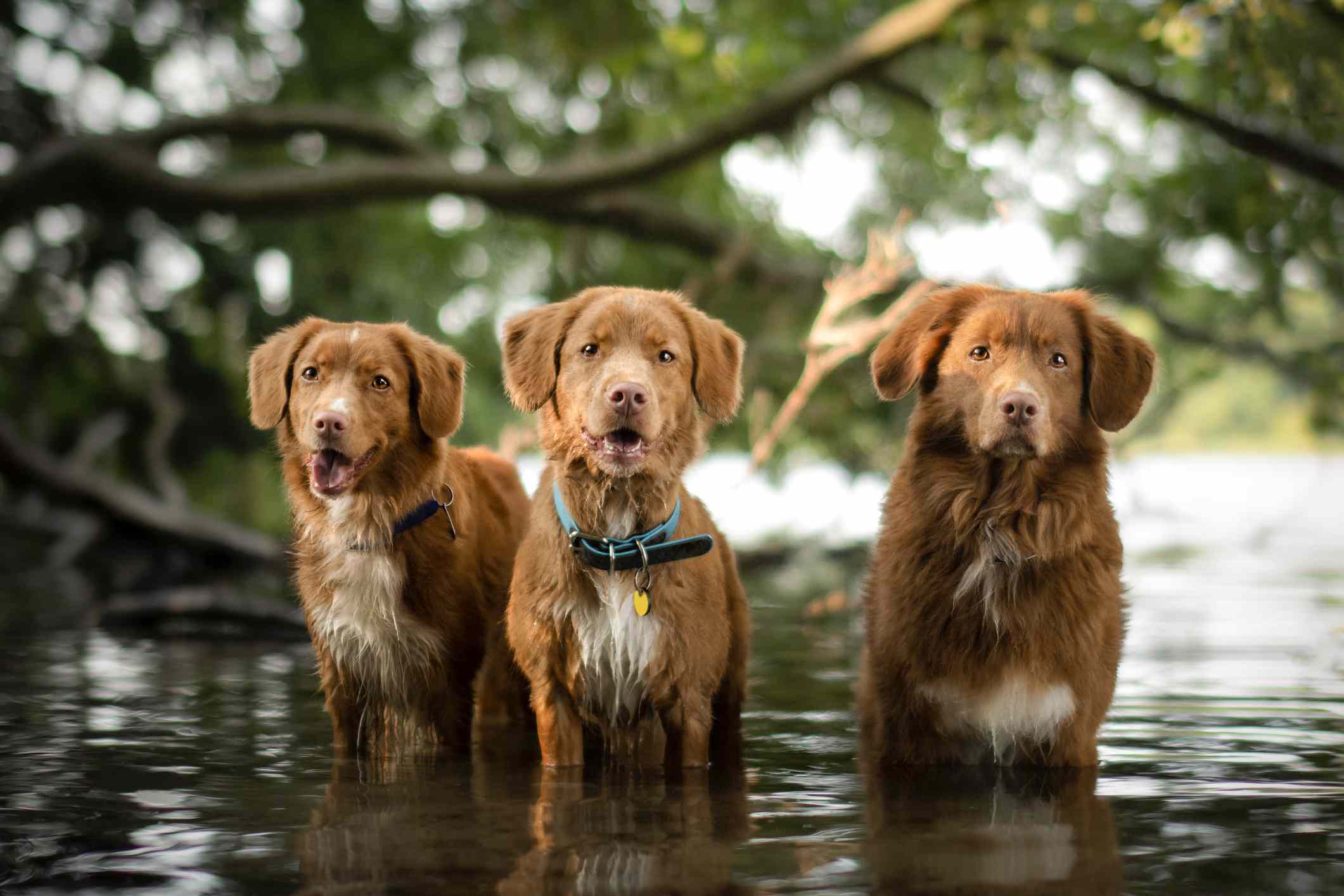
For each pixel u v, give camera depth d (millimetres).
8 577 13820
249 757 5008
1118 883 3246
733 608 5691
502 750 5230
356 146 16766
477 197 15844
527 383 4988
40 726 5602
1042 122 17688
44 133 17078
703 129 15469
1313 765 4754
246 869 3383
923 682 4887
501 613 5871
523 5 17828
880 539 5309
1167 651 8008
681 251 19734
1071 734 4793
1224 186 16891
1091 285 19250
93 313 20125
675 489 4996
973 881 3252
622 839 3686
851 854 3521
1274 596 11602
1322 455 47719
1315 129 10891
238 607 9422
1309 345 21344
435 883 3244
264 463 21875
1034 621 4789
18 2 17016
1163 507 26672
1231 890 3188
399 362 5277
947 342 5074
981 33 14930
